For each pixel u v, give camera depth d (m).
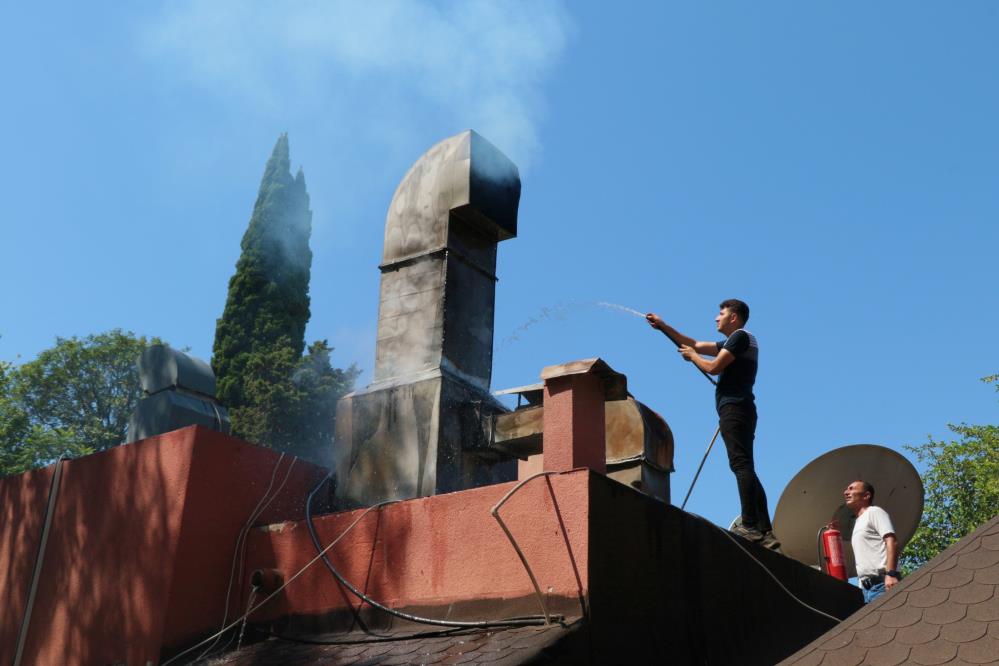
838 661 4.62
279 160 31.27
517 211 9.27
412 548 6.85
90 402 32.16
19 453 28.78
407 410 8.20
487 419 8.14
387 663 6.04
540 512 6.24
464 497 6.70
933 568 4.96
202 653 7.29
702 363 7.65
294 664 6.54
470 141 8.97
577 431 6.47
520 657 5.44
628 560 6.22
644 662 6.05
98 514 8.23
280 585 7.43
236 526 7.85
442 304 8.48
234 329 27.95
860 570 7.08
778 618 7.50
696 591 6.71
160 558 7.53
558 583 5.99
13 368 31.48
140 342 33.25
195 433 7.80
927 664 4.43
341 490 8.30
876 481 9.05
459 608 6.40
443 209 8.82
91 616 7.82
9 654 8.28
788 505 9.18
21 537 8.79
